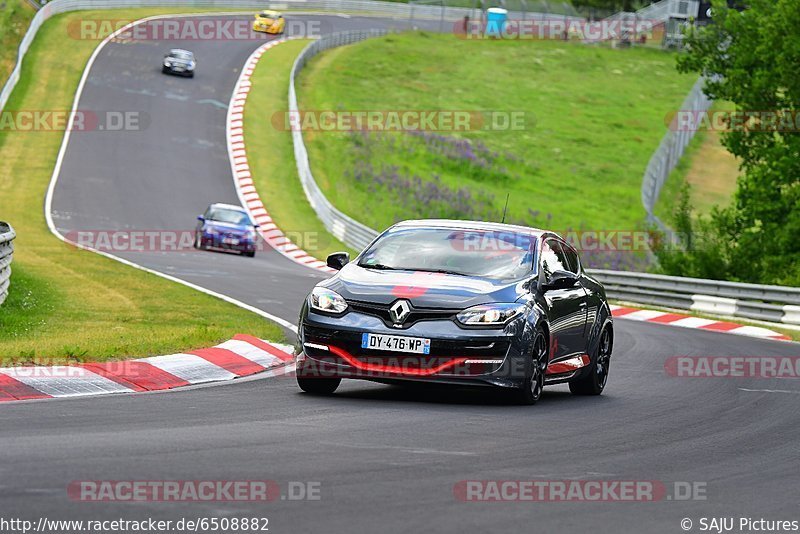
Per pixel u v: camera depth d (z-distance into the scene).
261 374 42.19
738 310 91.88
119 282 73.75
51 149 174.12
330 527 18.94
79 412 30.16
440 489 22.44
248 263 110.69
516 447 28.25
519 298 36.56
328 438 27.77
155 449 24.89
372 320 35.38
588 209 191.62
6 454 23.34
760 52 125.25
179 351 43.78
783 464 28.52
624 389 44.84
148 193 158.62
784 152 121.19
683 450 29.75
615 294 105.25
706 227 122.75
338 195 168.00
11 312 53.34
